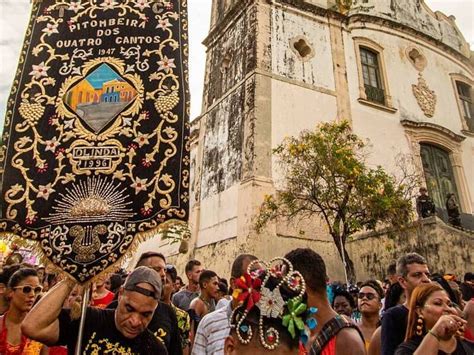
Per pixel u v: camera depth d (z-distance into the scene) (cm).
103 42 420
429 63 2141
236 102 1636
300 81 1661
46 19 430
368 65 1938
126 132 385
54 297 307
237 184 1502
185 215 361
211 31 1969
